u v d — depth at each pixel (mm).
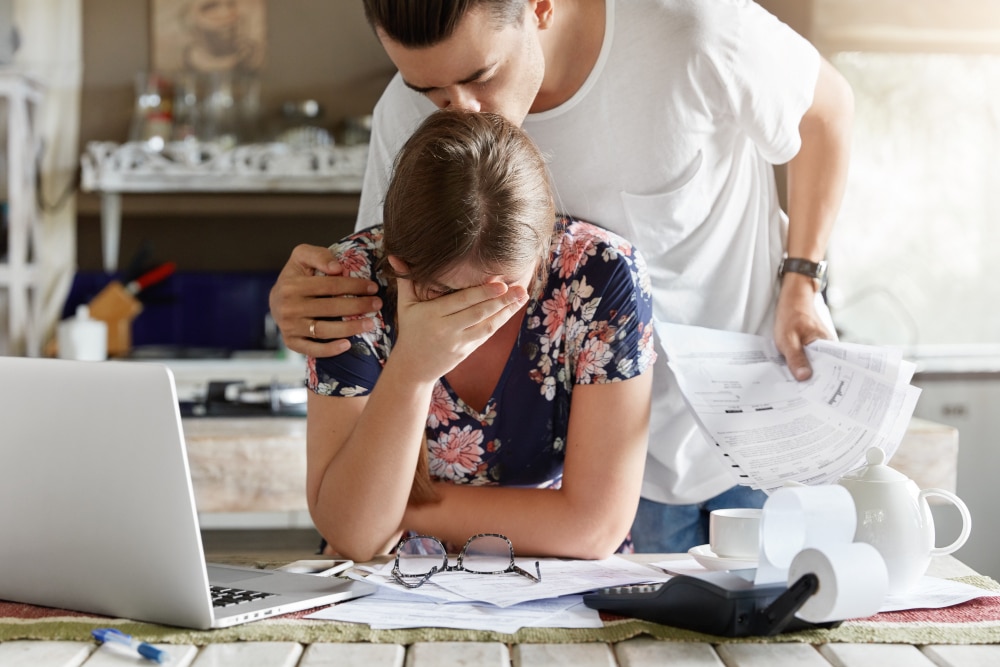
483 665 880
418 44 1148
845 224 3854
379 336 1351
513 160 1139
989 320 3867
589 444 1298
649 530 1671
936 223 3850
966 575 1186
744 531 1163
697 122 1481
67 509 1010
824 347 1459
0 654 921
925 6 3697
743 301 1615
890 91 3809
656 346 1547
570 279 1338
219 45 3977
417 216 1122
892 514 1050
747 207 1608
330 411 1327
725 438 1354
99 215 3994
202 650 930
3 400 1021
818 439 1332
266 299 4020
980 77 3809
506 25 1177
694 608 967
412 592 1093
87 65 3959
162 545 972
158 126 3799
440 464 1411
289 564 1247
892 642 947
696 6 1443
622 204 1515
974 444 3354
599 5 1427
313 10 3980
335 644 943
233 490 2033
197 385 3254
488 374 1382
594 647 936
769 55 1491
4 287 3855
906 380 1321
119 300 3844
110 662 899
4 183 3863
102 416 975
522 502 1294
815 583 930
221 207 3854
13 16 3896
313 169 3719
